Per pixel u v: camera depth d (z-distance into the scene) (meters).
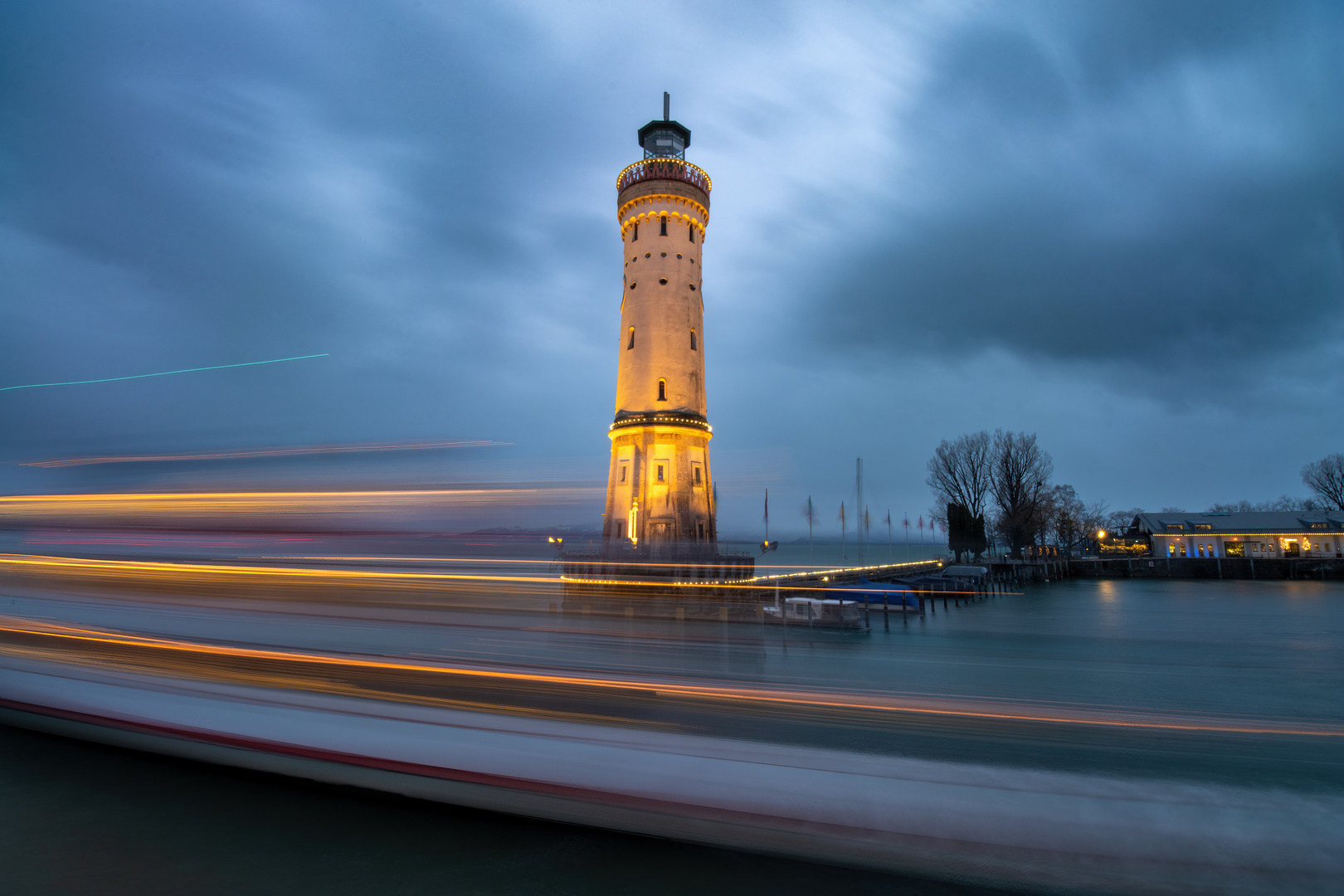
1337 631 27.62
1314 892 4.24
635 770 5.61
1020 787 5.20
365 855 5.30
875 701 9.61
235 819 5.83
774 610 26.05
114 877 4.98
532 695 8.44
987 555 79.81
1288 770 7.17
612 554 29.33
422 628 10.72
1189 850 4.53
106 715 7.37
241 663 8.59
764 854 5.13
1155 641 23.52
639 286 38.59
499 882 4.91
